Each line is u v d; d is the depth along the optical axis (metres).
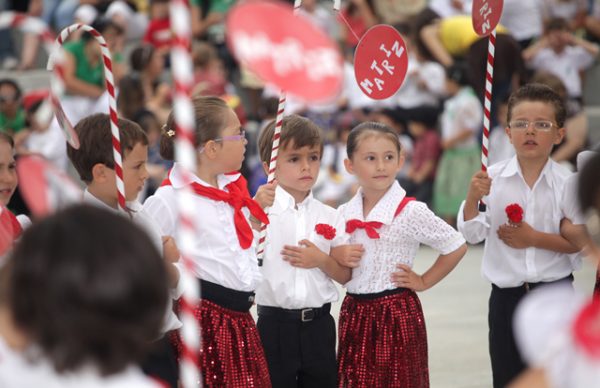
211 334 5.79
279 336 6.46
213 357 5.79
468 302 10.62
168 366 5.54
